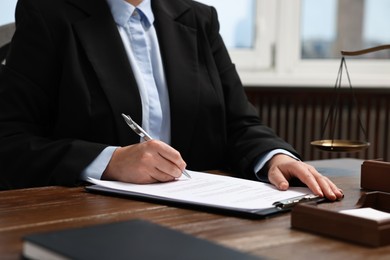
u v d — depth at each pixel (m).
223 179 1.21
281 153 1.34
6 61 1.44
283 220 0.92
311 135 3.00
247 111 1.60
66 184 1.19
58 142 1.28
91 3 1.48
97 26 1.45
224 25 3.14
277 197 1.05
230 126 1.59
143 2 1.56
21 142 1.30
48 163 1.25
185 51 1.57
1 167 1.29
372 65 3.24
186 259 0.63
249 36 3.19
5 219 0.90
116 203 1.02
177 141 1.53
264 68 3.20
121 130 1.41
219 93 1.59
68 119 1.41
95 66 1.41
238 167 1.41
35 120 1.42
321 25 3.23
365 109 3.01
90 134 1.41
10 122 1.36
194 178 1.23
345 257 0.73
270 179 1.18
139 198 1.06
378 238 0.77
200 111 1.55
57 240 0.69
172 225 0.88
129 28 1.53
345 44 3.25
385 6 3.24
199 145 1.56
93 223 0.88
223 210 0.95
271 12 3.17
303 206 0.86
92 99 1.41
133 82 1.45
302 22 3.22
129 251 0.65
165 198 1.02
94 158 1.22
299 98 2.99
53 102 1.45
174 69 1.54
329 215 0.82
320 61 3.23
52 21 1.43
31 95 1.40
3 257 0.71
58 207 0.99
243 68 3.18
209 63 1.61
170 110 1.53
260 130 1.51
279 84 3.00
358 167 1.52
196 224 0.88
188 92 1.53
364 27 3.24
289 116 3.00
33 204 1.01
